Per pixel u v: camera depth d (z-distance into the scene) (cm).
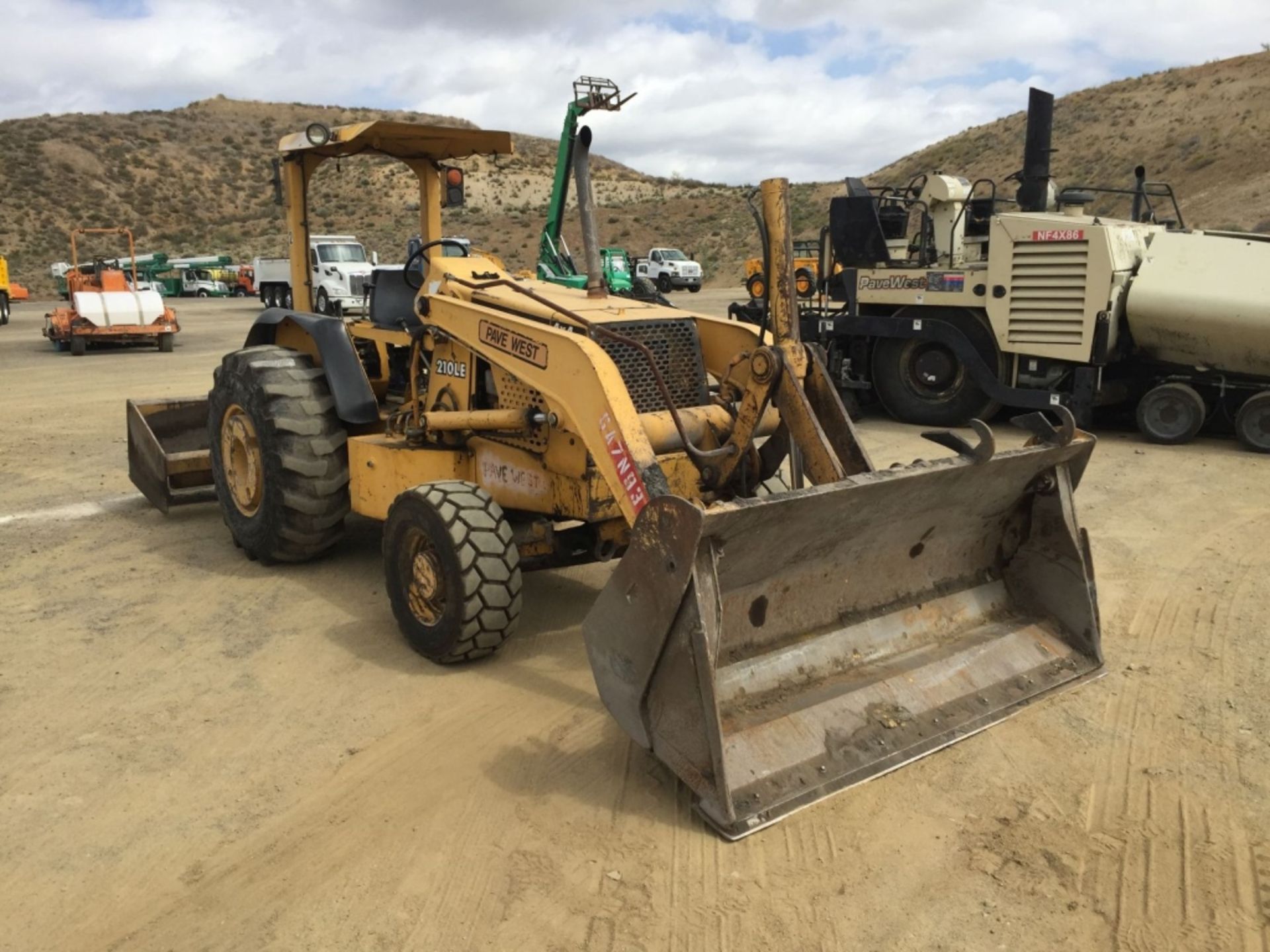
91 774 365
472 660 454
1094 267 928
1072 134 5288
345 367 559
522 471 475
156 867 312
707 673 314
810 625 386
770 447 483
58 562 609
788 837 323
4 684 439
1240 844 319
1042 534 440
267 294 3297
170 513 725
